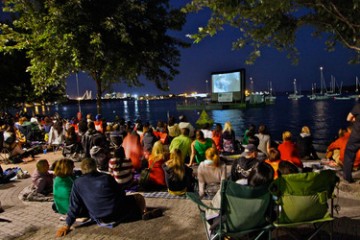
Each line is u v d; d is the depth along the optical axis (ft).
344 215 16.06
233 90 220.02
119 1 33.71
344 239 13.62
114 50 34.32
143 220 16.78
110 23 31.09
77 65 30.60
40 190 21.18
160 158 22.06
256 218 11.27
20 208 19.54
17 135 40.68
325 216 11.61
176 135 34.45
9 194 22.62
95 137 26.16
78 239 14.98
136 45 35.27
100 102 41.06
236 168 17.39
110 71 37.19
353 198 18.33
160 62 37.73
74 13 31.19
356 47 18.69
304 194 11.16
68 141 33.81
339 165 24.53
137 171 25.43
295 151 22.80
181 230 15.52
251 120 152.35
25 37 33.50
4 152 34.78
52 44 31.78
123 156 21.44
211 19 18.81
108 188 15.72
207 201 18.52
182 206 18.72
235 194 11.09
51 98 74.13
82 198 15.88
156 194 21.06
